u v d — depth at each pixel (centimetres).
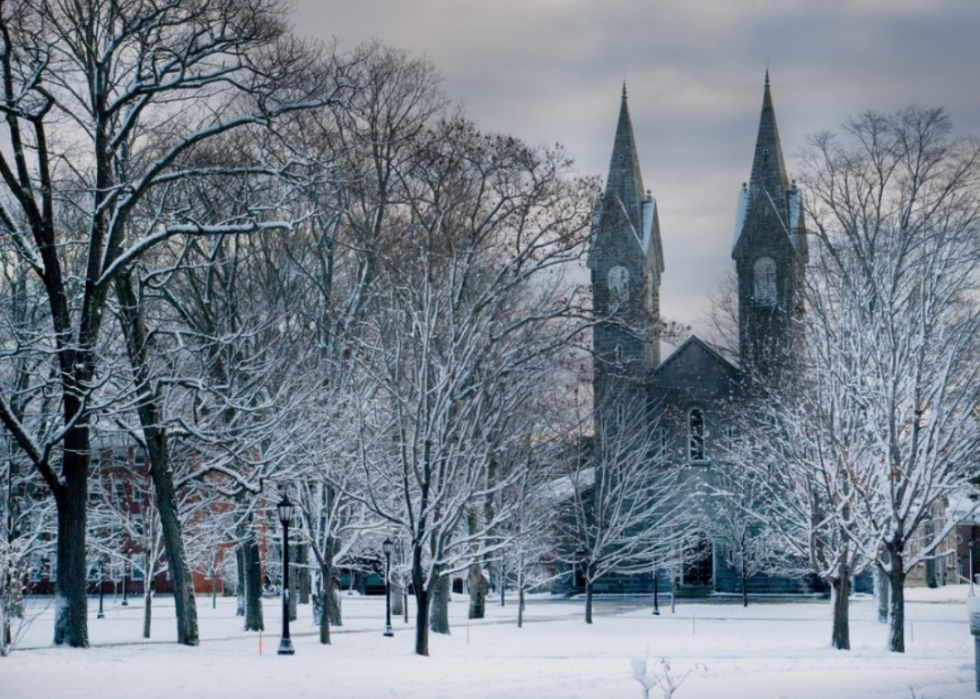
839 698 1992
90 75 3108
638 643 4497
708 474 8012
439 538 3469
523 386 4303
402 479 3722
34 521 4975
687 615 6850
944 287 4634
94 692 2252
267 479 3747
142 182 3167
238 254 4506
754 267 8356
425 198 4450
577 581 8819
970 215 5103
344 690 2348
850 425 4109
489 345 3828
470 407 3684
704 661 3266
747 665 3056
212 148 3906
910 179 5138
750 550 7481
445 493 3550
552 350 4406
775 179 8475
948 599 8300
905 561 3909
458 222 4431
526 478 4925
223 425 4003
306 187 3475
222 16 3023
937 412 3797
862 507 3997
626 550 6950
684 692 2172
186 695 2234
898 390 3881
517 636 4928
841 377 4078
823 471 4012
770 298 8156
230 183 3891
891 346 3922
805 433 4200
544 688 2347
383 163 4522
